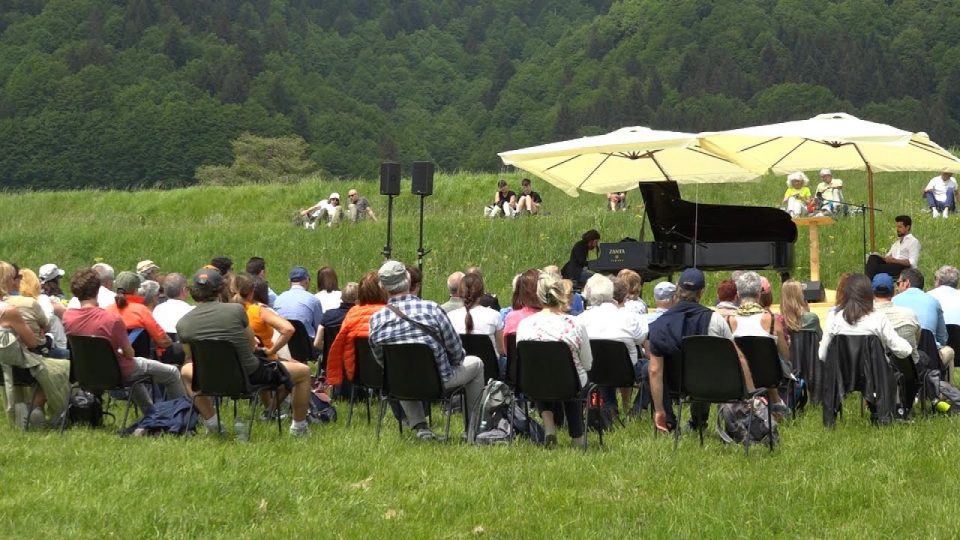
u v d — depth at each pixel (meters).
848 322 9.27
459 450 8.62
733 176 16.19
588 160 15.99
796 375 10.45
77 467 7.94
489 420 9.04
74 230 26.72
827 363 9.38
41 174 88.94
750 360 9.31
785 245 14.45
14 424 9.54
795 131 13.80
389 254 15.48
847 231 21.95
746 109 98.00
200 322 8.85
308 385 9.23
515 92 112.50
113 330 9.17
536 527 6.78
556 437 8.94
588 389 8.76
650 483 7.62
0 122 90.75
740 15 106.38
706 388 8.49
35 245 25.94
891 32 101.75
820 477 7.68
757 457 8.35
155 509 6.96
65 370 9.29
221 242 25.27
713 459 8.29
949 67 94.06
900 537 6.54
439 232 24.23
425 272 22.64
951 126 89.44
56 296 11.70
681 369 8.58
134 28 107.06
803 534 6.64
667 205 14.32
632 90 102.56
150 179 89.38
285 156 90.00
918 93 94.25
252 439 9.02
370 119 103.12
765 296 10.53
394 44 127.94
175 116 91.19
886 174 32.81
